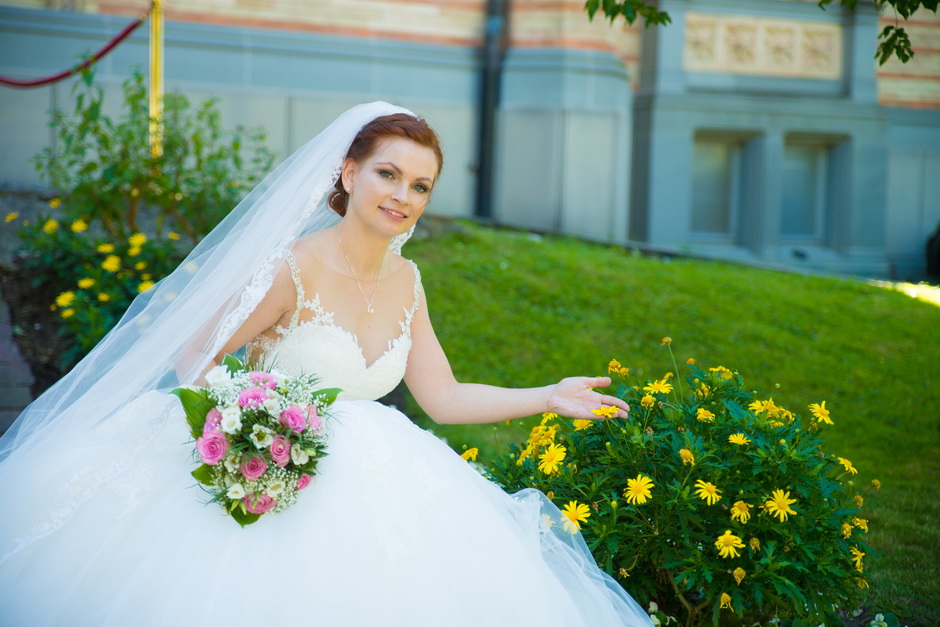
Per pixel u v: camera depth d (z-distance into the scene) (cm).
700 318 746
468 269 786
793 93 1274
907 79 1337
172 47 1002
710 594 270
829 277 1008
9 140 940
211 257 270
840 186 1303
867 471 501
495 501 273
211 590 226
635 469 290
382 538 238
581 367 625
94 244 604
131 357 264
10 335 537
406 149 264
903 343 752
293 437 238
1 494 247
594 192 1095
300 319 270
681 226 1227
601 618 256
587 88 1079
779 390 621
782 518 269
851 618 334
